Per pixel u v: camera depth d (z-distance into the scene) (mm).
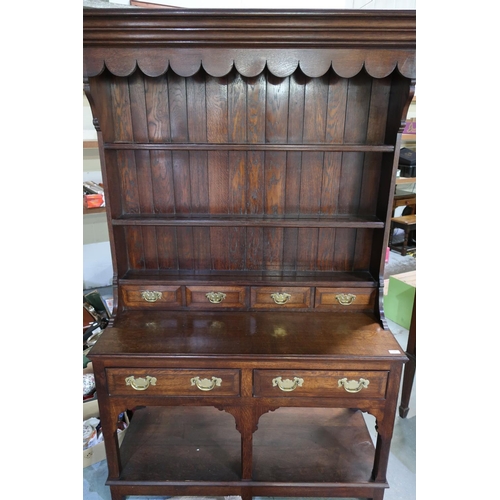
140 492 1535
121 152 1552
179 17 1180
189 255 1689
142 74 1462
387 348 1397
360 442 1729
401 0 2635
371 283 1598
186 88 1479
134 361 1369
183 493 1538
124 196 1606
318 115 1515
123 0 2225
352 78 1472
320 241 1671
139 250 1681
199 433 1771
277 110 1509
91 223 2811
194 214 1623
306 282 1600
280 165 1572
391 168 1429
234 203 1619
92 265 2891
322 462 1612
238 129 1526
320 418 1874
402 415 2035
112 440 1473
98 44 1241
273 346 1404
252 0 2508
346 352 1370
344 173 1583
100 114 1364
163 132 1527
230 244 1670
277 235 1657
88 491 1618
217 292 1617
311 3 2625
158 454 1645
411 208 4457
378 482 1516
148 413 1900
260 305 1638
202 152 1555
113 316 1558
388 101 1487
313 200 1618
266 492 1530
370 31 1215
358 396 1413
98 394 1411
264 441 1725
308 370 1384
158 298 1624
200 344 1416
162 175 1584
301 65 1287
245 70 1294
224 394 1415
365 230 1649
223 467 1582
